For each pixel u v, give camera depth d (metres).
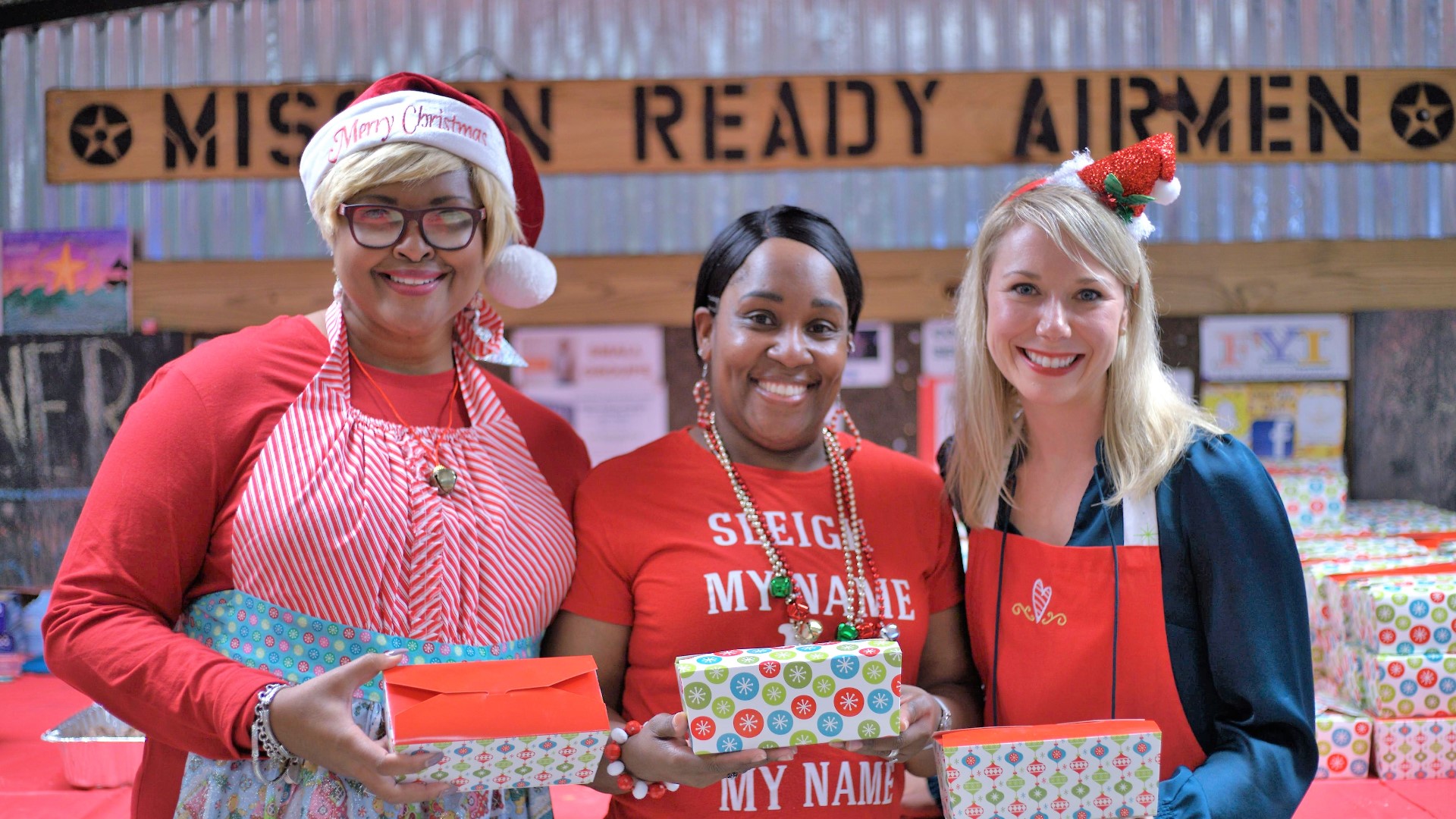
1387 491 3.10
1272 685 1.36
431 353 1.49
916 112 2.90
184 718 1.19
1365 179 2.99
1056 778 1.27
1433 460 3.09
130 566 1.26
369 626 1.30
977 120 2.90
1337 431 3.06
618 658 1.50
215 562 1.32
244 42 2.97
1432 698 2.01
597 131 2.92
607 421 3.08
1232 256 2.98
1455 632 2.02
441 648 1.32
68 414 3.04
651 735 1.30
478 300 1.55
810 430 1.54
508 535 1.40
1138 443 1.46
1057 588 1.48
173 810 1.31
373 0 2.96
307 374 1.38
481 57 2.97
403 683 1.18
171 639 1.23
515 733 1.15
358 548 1.29
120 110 2.95
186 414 1.30
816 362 1.49
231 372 1.34
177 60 2.99
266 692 1.18
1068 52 2.96
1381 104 2.92
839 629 1.42
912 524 1.57
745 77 2.91
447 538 1.34
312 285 2.99
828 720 1.26
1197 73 2.89
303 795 1.26
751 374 1.50
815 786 1.42
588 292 3.02
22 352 3.04
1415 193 2.99
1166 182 1.48
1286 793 1.34
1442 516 2.85
